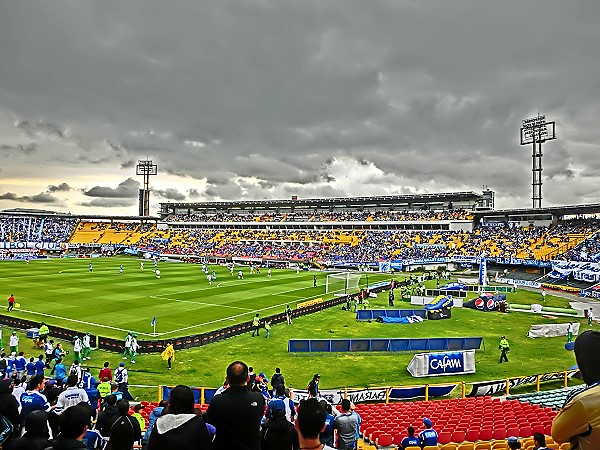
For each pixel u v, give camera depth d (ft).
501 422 62.64
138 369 101.86
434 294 217.15
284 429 24.35
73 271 290.56
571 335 135.33
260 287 232.32
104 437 31.91
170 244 494.18
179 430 19.03
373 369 105.29
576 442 12.46
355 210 505.25
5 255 404.57
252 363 107.96
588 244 294.05
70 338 122.21
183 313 158.71
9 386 30.99
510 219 393.91
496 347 126.21
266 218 522.88
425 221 421.18
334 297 205.05
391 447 55.72
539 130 371.76
